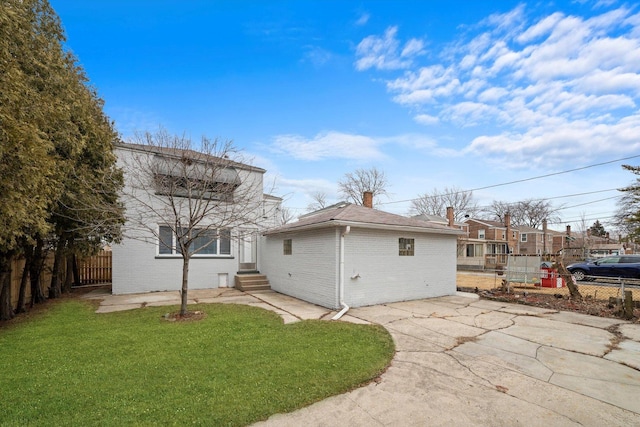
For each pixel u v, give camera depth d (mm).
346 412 3109
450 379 3941
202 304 8703
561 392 3615
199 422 2836
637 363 4566
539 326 6602
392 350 4977
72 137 6926
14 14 4664
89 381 3676
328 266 8617
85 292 11188
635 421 3021
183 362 4301
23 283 7594
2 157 4148
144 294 10703
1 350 4785
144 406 3104
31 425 2770
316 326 6324
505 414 3119
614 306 8469
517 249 41625
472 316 7508
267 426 2842
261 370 4039
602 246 45844
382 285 9250
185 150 8445
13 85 4355
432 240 10672
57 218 7867
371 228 8875
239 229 10344
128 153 10547
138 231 10961
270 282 12125
